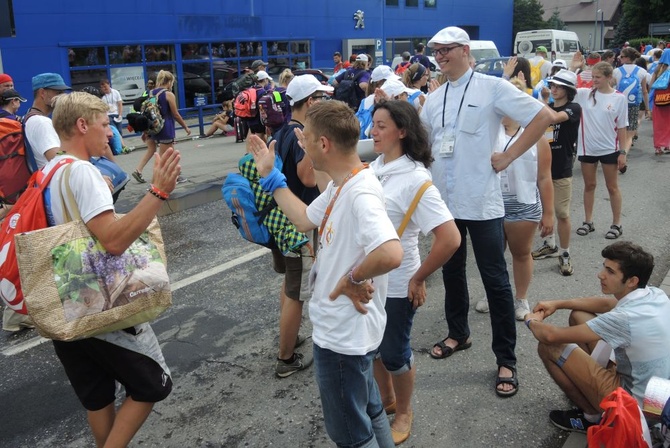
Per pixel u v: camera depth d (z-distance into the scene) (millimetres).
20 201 2484
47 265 2252
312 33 22469
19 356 4105
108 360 2510
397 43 26812
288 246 3359
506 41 34656
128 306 2412
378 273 2018
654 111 10414
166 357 4004
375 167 2912
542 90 6012
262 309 4703
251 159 3428
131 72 16922
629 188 8258
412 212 2695
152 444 3125
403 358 2906
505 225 4184
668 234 6266
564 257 5258
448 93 3496
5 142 4551
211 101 19156
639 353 2771
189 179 8867
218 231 6734
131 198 8078
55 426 3318
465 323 3924
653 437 2385
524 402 3381
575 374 2988
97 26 15969
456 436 3094
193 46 18469
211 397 3541
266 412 3383
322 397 2285
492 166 3412
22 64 14742
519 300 4395
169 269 5582
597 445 2309
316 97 3516
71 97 2516
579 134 6102
